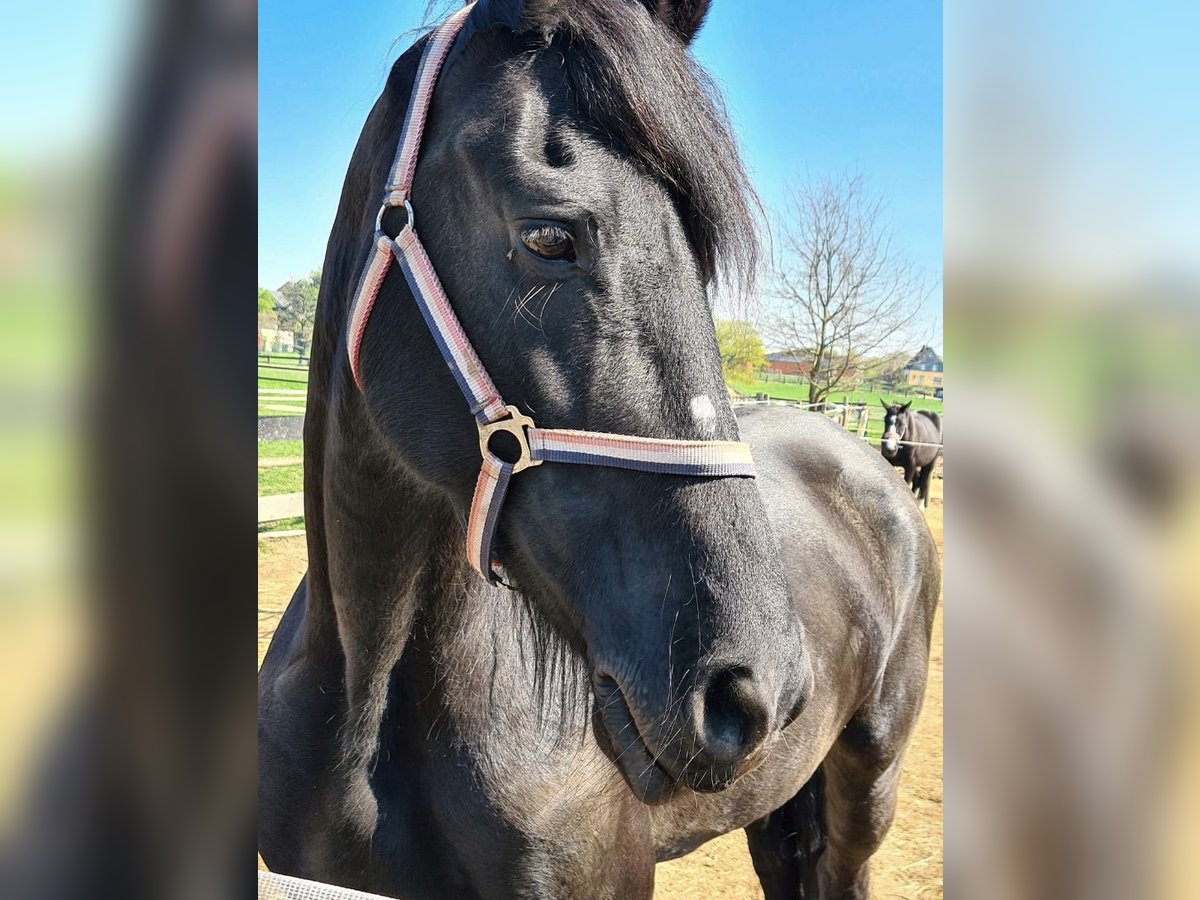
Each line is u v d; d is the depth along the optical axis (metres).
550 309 1.16
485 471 1.23
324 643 1.55
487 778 1.51
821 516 2.60
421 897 1.57
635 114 1.14
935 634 7.39
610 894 1.66
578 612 1.21
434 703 1.52
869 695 2.66
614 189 1.14
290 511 8.23
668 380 1.15
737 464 1.17
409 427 1.30
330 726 1.53
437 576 1.49
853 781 2.72
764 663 1.10
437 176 1.25
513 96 1.19
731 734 1.08
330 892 1.02
